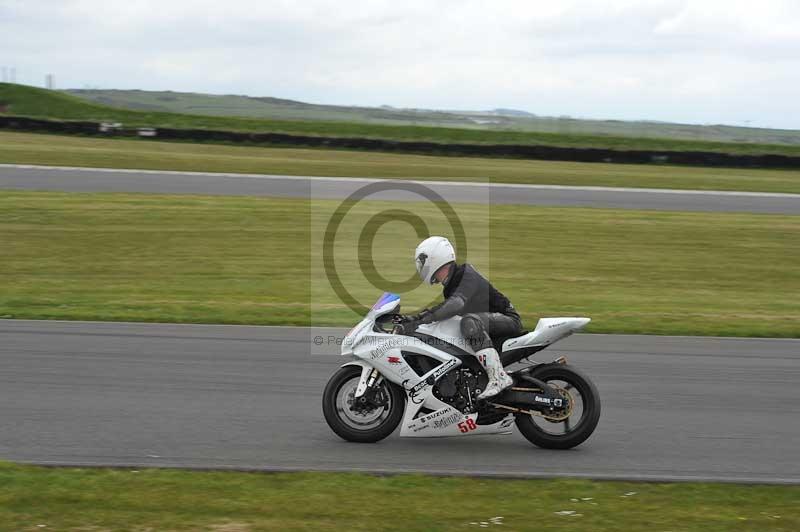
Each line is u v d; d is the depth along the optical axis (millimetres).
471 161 60531
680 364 17172
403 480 10031
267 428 12234
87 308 21141
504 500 9453
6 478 9602
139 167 48750
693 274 28875
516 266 29078
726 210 42344
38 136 61656
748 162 63125
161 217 34344
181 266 27156
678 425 13008
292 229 33719
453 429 11555
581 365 16844
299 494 9422
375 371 11719
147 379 14828
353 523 8602
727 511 9328
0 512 8617
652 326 21078
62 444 11195
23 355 16297
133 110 80000
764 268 30266
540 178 52094
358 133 76812
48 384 14305
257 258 28797
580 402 14195
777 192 49938
